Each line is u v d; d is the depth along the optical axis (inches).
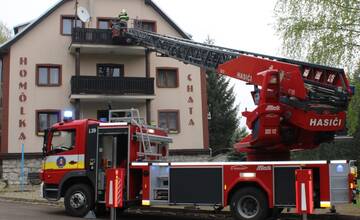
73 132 607.8
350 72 667.4
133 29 1130.0
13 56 1205.1
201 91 1294.3
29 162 1177.4
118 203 470.9
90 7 1262.3
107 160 585.9
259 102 524.7
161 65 1280.8
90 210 590.9
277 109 513.7
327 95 518.9
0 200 797.9
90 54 1245.7
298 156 1008.2
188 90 1289.4
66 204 597.9
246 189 510.6
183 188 534.3
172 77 1290.6
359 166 1075.3
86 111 1231.5
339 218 550.9
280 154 538.0
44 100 1207.6
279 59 550.9
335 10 677.3
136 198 570.9
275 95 514.9
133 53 1257.4
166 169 543.5
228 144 1892.2
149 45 1008.2
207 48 684.1
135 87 1217.4
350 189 478.9
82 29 1189.1
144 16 1293.1
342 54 666.8
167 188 540.7
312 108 513.7
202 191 526.9
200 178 529.0
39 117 1203.9
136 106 1258.6
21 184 1043.9
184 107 1283.2
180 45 781.3
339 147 1097.4
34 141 1190.3
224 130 1915.6
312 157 1041.5
